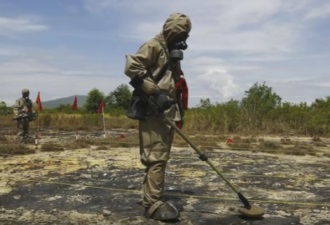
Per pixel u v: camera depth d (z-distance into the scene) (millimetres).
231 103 21234
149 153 4406
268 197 5629
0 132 18484
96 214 4730
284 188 6219
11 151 9922
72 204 5168
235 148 11773
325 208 5074
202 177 6934
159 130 4352
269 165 8414
